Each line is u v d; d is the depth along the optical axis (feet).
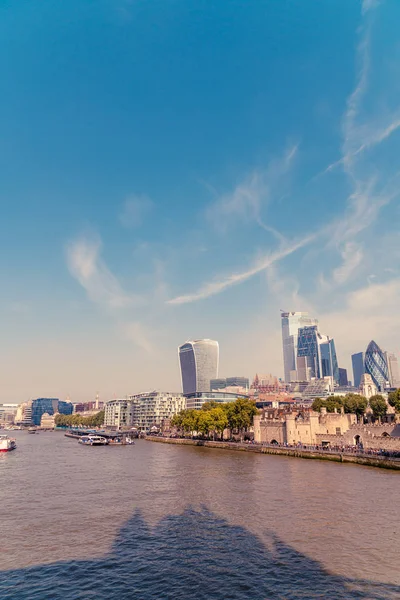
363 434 442.50
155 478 324.60
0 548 164.76
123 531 184.85
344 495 244.83
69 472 366.84
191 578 136.67
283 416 600.80
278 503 228.63
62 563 150.00
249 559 151.23
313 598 122.31
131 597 124.88
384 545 161.89
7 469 391.65
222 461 432.25
